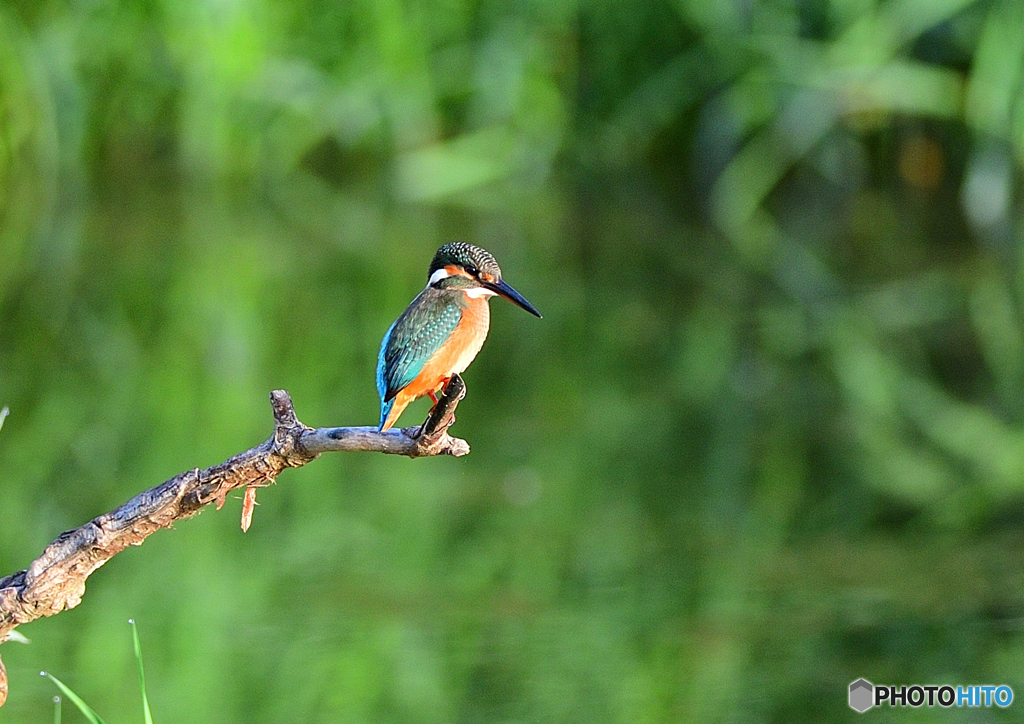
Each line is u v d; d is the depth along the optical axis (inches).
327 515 398.9
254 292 612.1
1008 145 698.8
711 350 542.0
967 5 703.1
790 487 412.8
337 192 759.1
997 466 429.4
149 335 553.9
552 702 287.3
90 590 347.6
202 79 732.7
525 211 740.0
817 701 287.9
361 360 528.1
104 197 737.6
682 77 746.2
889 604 333.7
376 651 309.3
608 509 398.3
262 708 283.9
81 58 724.7
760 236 698.2
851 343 549.6
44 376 502.3
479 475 428.8
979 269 639.1
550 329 569.6
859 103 708.7
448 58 756.0
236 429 450.9
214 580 351.6
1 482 406.6
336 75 748.0
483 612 331.9
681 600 337.4
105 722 279.3
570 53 757.3
